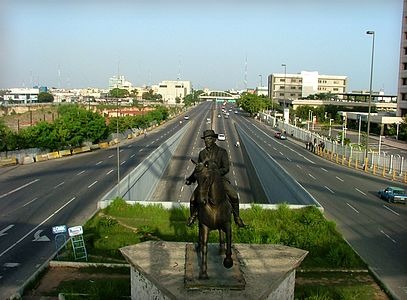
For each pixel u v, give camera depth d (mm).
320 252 24953
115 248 25125
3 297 20391
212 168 13602
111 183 47750
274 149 79125
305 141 92625
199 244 15938
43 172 54656
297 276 22047
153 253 16438
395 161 57312
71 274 22016
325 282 21453
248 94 182250
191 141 90875
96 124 77000
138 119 111438
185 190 48625
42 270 22250
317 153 74562
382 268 24016
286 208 30625
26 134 66562
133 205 32250
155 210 31641
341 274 22562
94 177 51312
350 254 23953
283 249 17453
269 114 151375
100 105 165875
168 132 112000
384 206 39125
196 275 13828
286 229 27844
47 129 68875
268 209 31000
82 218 33906
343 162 64750
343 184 49031
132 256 16109
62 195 41812
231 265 14125
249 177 55844
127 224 29484
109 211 31547
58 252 24906
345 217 34906
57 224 32281
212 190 13492
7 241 28453
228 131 110938
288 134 107438
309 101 155125
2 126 63062
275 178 42438
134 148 80688
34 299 19219
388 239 29469
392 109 152250
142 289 15336
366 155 59219
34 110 149750
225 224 14008
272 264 15773
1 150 62000
